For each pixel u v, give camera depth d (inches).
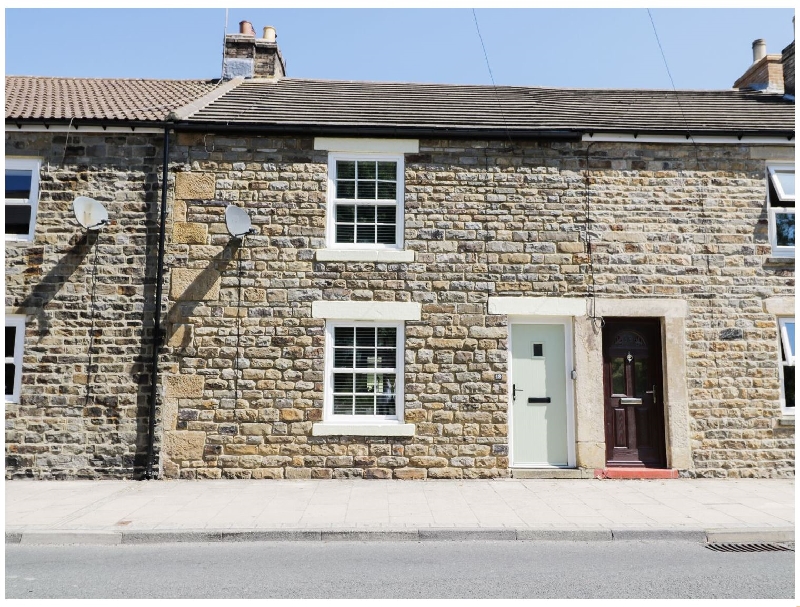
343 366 375.6
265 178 379.6
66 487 337.1
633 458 379.9
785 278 386.0
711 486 347.9
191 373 364.5
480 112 433.7
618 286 381.1
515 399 380.5
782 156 394.9
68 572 212.7
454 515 282.5
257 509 290.8
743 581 207.6
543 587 198.8
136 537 252.8
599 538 261.0
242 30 544.7
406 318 372.5
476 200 384.2
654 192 389.4
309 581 203.5
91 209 359.3
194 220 374.3
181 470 358.6
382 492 328.8
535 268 380.2
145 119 376.2
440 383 370.3
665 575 213.2
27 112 386.0
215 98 442.3
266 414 363.6
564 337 384.8
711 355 378.9
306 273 373.1
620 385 384.8
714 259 385.7
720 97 505.0
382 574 211.2
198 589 195.3
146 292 370.3
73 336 365.4
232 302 369.7
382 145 384.8
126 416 361.4
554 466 375.9
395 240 383.9
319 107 429.4
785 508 298.0
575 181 388.2
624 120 420.2
